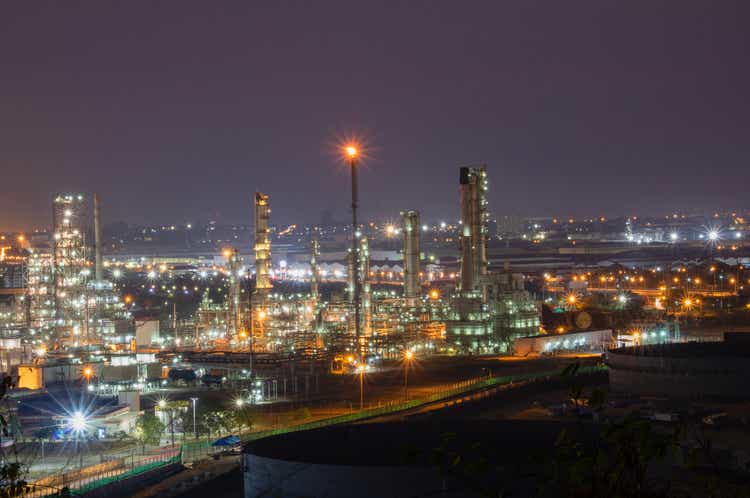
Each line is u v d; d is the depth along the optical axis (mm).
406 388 152500
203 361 189375
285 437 60156
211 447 118938
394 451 55688
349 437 59469
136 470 103125
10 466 33219
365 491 50594
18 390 146750
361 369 147625
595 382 148750
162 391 167750
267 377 174625
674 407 120250
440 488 48594
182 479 98688
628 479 24109
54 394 143375
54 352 191750
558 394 136250
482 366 189125
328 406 148375
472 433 58156
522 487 43469
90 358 178250
